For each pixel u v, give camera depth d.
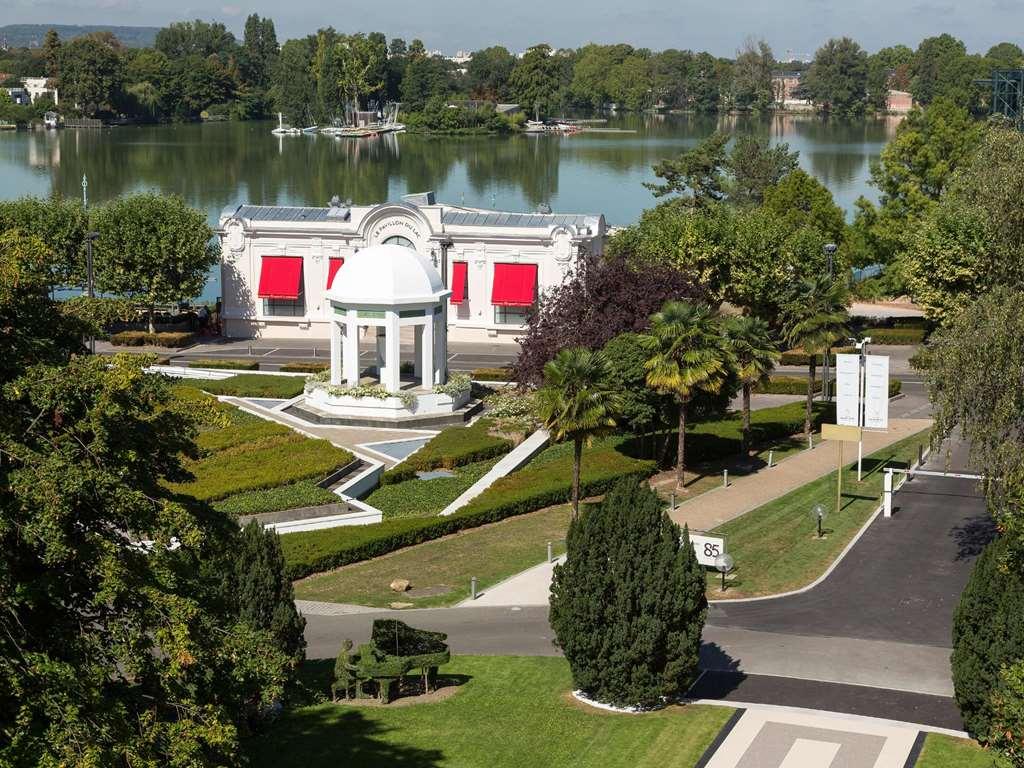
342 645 65.44
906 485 97.00
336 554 81.25
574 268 147.75
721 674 64.56
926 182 168.38
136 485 44.94
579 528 59.78
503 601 75.31
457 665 65.62
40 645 42.19
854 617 72.25
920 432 112.50
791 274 143.00
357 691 61.19
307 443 105.31
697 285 111.94
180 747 41.69
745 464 104.69
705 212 167.12
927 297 137.50
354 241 152.00
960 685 55.84
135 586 42.53
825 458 105.69
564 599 59.62
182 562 46.72
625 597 58.81
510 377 114.19
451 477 101.31
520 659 66.38
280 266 153.38
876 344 149.50
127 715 42.78
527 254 149.50
